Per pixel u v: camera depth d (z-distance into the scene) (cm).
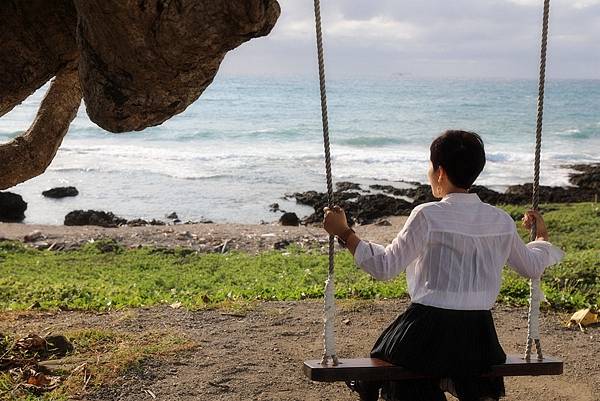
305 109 7688
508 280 910
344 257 1378
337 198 2703
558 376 613
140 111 468
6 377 548
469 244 366
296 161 3753
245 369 607
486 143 4694
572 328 747
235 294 911
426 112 7462
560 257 405
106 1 409
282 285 1026
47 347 621
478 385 385
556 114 7319
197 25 402
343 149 4341
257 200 2761
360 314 783
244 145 4469
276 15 402
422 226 365
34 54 532
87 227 1997
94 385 555
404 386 384
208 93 10844
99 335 672
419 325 369
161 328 719
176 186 3022
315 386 579
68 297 936
